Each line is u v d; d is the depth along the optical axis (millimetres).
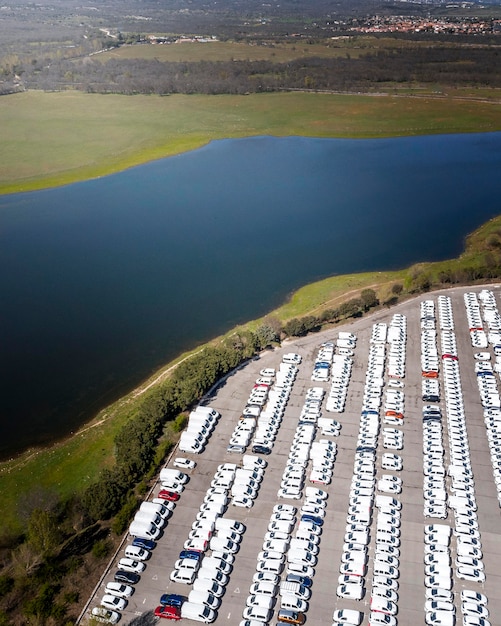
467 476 89812
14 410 113312
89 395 117500
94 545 81500
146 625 71125
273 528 82062
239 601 73625
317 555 79000
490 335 125062
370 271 165250
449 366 116375
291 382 113062
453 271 150625
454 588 74500
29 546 79438
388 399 107312
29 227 199750
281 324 132500
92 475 96375
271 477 92062
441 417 103812
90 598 74812
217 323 141500
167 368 124500
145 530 81812
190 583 75875
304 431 99375
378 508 85438
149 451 95938
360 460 93375
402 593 73938
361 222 199000
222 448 98500
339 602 73188
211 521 83062
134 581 75938
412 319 134125
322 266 169250
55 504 89375
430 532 81000
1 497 93312
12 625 71438
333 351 122688
